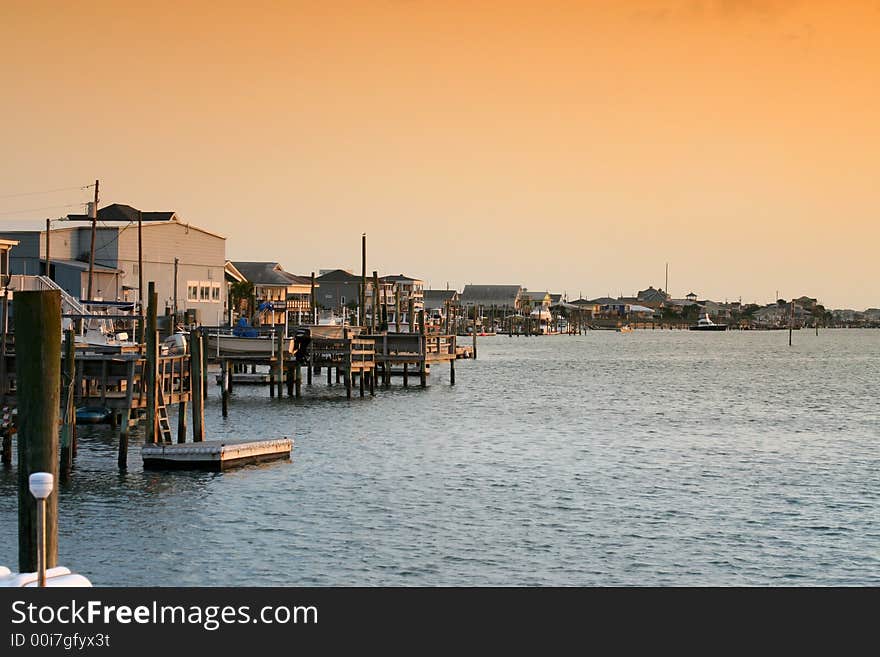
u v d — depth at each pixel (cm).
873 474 4941
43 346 2327
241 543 3516
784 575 3281
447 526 3775
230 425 6569
